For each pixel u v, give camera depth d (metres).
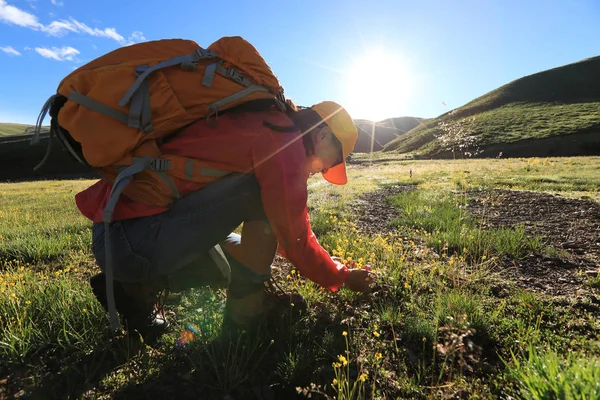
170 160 1.93
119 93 1.83
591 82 93.06
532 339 2.30
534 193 9.12
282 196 1.98
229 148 1.97
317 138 2.22
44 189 23.59
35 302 2.89
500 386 1.94
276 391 2.02
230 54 2.10
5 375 2.18
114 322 1.94
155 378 2.12
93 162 1.84
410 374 2.12
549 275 3.44
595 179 11.91
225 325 2.40
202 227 2.04
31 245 4.89
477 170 19.70
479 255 4.00
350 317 2.68
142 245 2.01
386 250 3.93
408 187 13.47
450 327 2.12
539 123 70.38
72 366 2.20
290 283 3.26
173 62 1.93
